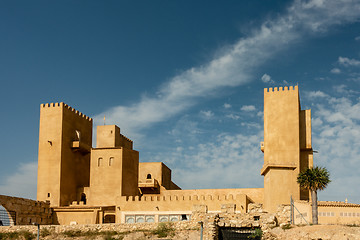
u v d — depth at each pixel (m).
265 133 71.00
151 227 55.41
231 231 41.56
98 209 71.06
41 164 77.19
